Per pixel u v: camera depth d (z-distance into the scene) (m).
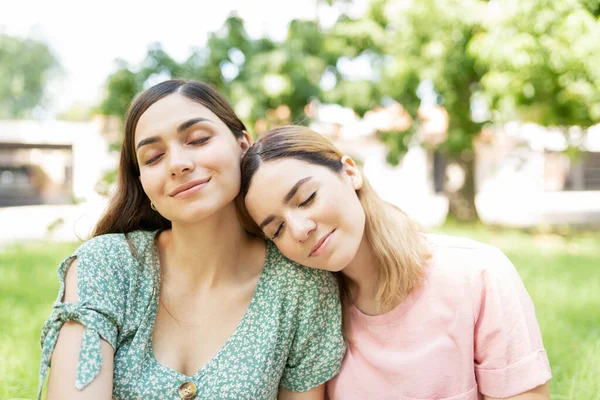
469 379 1.91
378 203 1.97
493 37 8.34
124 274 1.83
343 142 16.94
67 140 19.81
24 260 7.43
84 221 2.78
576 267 6.44
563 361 3.04
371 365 1.96
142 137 1.77
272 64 9.19
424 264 1.98
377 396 1.95
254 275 1.97
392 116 12.52
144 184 1.78
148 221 2.10
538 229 11.55
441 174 19.42
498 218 15.23
